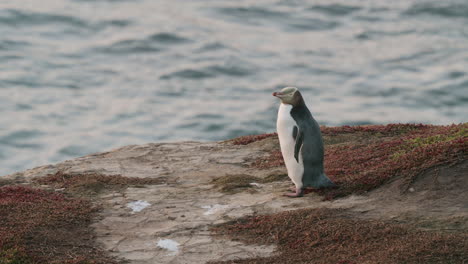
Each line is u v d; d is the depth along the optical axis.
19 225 10.74
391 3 59.25
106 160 15.86
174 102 36.03
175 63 43.31
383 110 34.03
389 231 9.90
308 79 40.09
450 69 40.47
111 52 45.56
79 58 44.09
